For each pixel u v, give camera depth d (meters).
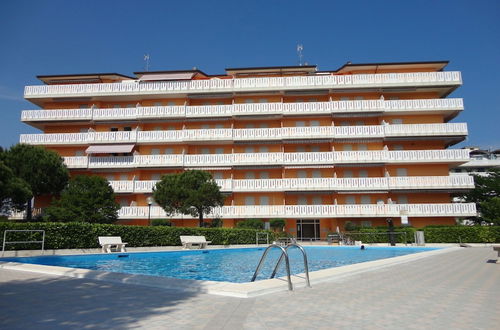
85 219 29.77
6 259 16.97
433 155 38.81
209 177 31.55
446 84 40.38
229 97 43.59
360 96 42.84
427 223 38.69
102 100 44.22
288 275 9.02
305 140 40.50
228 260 21.25
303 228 40.19
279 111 41.34
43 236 19.47
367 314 6.49
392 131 39.59
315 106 41.22
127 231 23.38
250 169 41.59
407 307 7.06
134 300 7.62
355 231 34.59
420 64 42.00
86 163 40.88
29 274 11.75
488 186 46.00
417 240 29.77
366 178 38.53
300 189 38.88
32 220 34.41
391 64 42.12
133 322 5.88
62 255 19.02
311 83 41.81
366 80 41.34
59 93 42.75
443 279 10.94
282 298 7.89
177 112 41.84
